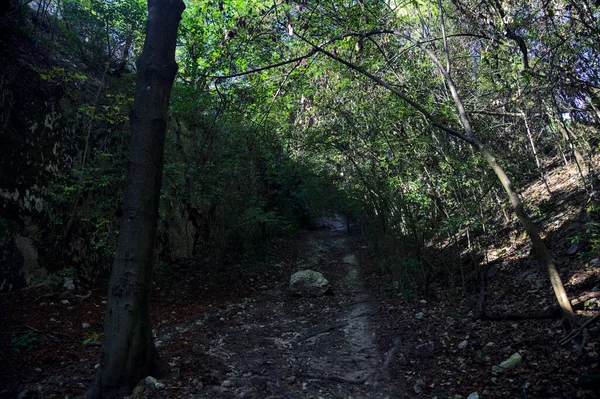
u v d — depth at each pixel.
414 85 7.45
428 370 4.40
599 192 6.84
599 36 5.21
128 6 9.28
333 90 8.63
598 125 6.59
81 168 8.03
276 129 10.93
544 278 6.01
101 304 7.31
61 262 7.69
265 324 7.04
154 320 6.92
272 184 15.79
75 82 8.95
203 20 8.27
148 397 3.85
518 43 5.67
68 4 10.04
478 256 8.02
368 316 7.12
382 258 10.37
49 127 8.03
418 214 8.23
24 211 7.21
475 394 3.51
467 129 4.41
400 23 7.28
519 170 9.75
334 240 17.88
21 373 4.63
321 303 8.49
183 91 7.89
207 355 5.27
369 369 4.75
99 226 8.02
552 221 7.38
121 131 9.41
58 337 5.71
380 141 8.26
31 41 8.27
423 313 6.58
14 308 6.28
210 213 11.05
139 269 4.08
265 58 6.81
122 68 10.12
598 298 4.59
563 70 5.47
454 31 7.89
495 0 5.73
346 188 13.38
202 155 10.05
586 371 3.39
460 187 7.34
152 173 4.16
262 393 4.14
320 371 4.74
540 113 7.84
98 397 3.92
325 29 6.21
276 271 11.98
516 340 4.45
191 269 10.41
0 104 7.04
